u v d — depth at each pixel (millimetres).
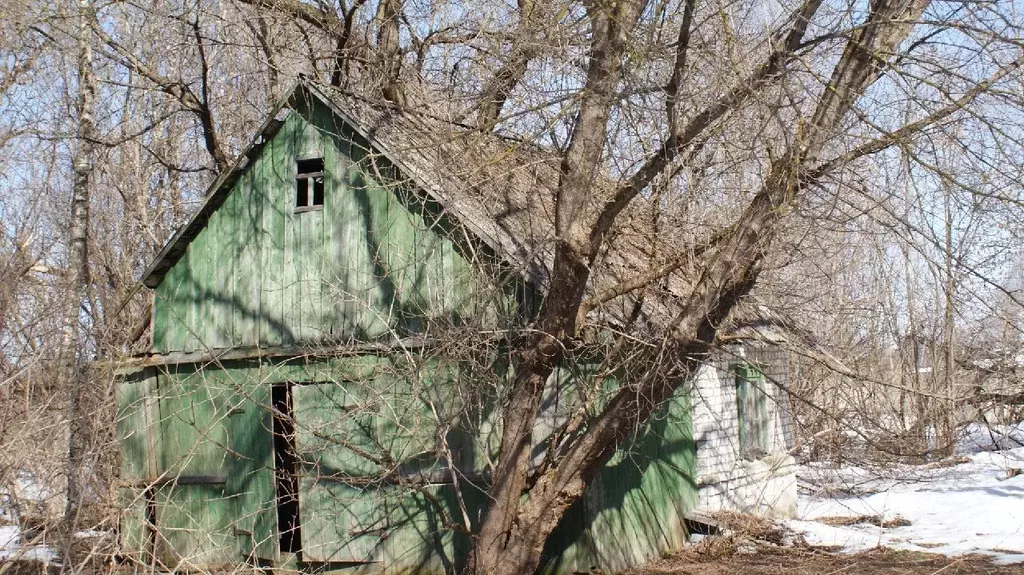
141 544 9703
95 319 16406
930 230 7836
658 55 8766
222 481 11789
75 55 16062
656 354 8898
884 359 23922
